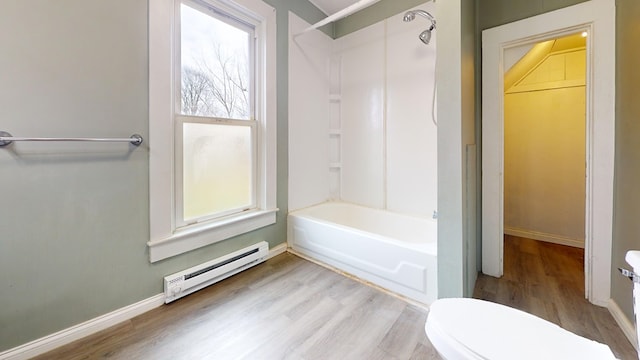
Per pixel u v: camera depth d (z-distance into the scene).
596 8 1.66
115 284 1.53
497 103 2.10
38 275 1.29
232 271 2.09
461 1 1.48
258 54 2.30
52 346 1.33
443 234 1.57
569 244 2.87
